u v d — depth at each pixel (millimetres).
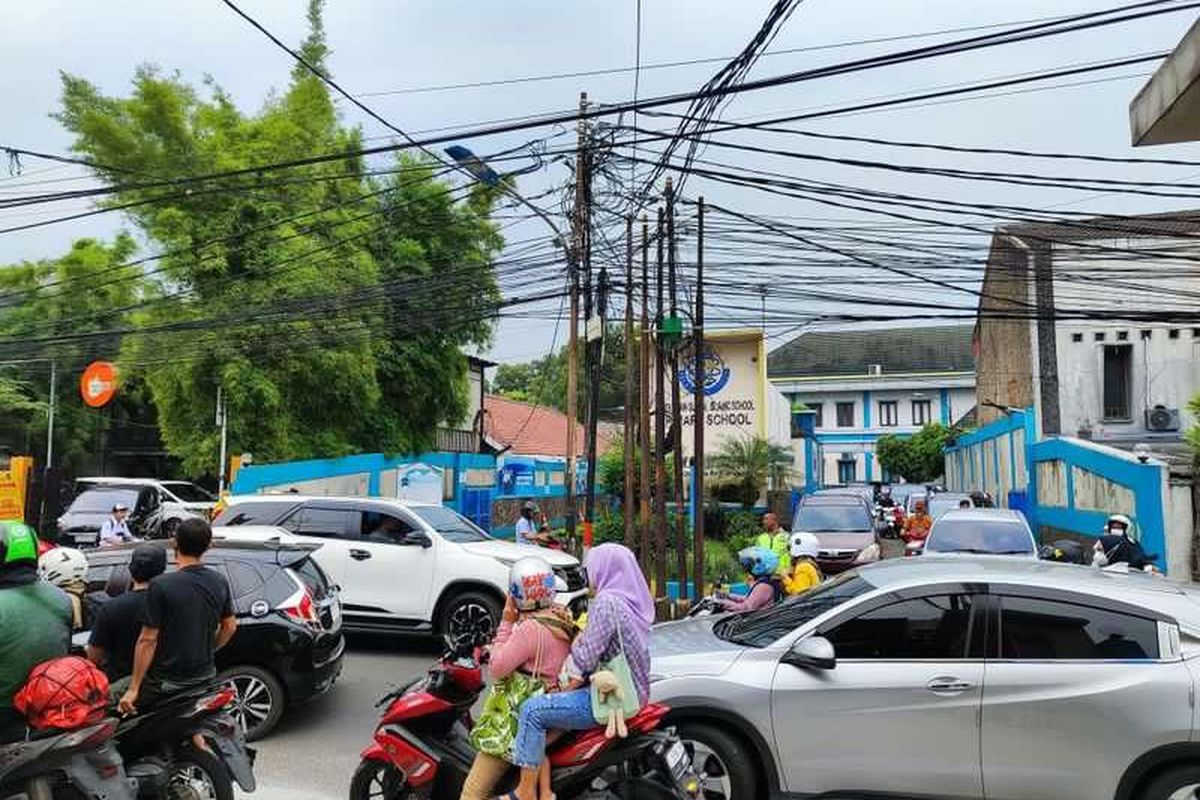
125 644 5016
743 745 5293
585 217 14508
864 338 56906
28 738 4273
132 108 22062
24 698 4215
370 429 24828
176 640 4867
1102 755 4879
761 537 12797
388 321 24016
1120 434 22219
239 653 7371
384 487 21984
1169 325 22109
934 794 5051
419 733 4855
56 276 29125
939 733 5051
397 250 24359
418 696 4859
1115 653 5055
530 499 29141
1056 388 22656
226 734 4891
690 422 23391
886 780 5098
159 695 4867
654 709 4438
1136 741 4840
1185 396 21938
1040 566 5848
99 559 8125
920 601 5359
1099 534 17219
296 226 22391
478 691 4938
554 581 4570
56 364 27969
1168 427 21844
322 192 23219
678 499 14227
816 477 40594
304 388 22266
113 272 25453
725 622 6324
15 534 4352
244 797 6035
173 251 21500
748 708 5219
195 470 21719
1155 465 14992
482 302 24953
